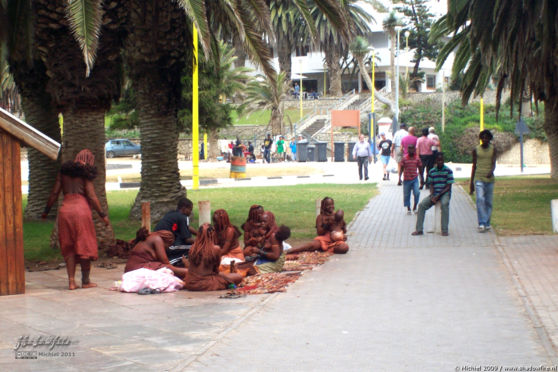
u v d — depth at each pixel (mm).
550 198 18594
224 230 10172
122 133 63750
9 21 14516
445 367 5516
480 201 13297
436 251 11461
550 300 7641
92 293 8586
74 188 8938
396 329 6699
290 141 53344
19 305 7828
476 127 50344
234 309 7570
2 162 8430
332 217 11680
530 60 19531
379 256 11164
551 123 25391
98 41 11453
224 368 5527
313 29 13445
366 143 28062
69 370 5406
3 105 35344
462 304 7699
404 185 16547
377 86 82750
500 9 17797
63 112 12156
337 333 6582
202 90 36062
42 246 12914
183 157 57562
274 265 9938
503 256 10633
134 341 6262
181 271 9102
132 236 13969
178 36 14938
